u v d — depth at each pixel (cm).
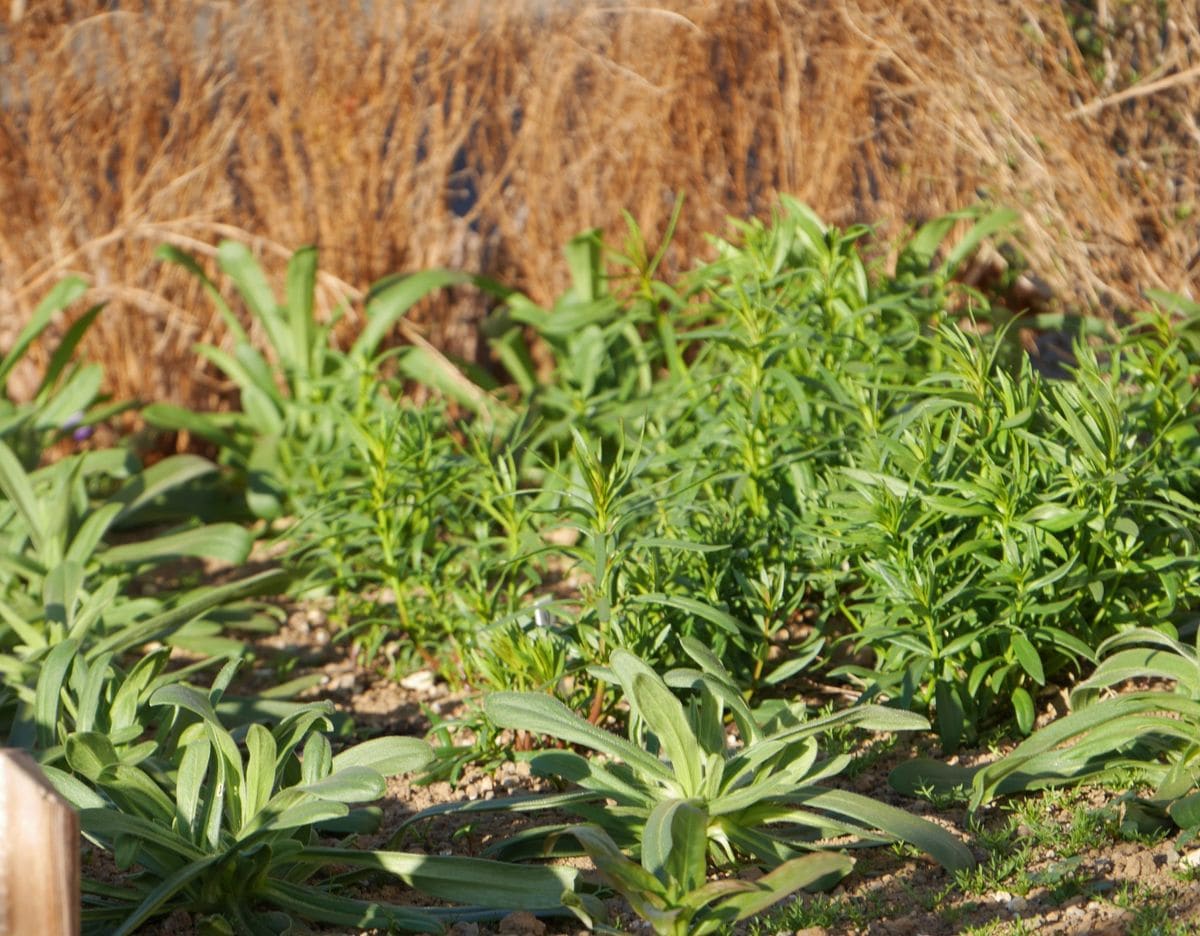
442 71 562
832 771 267
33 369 601
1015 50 477
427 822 301
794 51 534
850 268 436
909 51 496
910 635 307
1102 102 469
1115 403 310
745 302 389
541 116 569
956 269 518
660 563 338
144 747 271
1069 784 286
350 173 578
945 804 283
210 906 251
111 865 279
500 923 252
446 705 371
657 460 357
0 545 426
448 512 397
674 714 257
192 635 405
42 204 578
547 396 520
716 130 556
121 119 568
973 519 328
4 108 561
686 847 233
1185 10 465
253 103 566
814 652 323
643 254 497
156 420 549
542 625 325
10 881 185
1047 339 518
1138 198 480
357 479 460
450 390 553
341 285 586
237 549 430
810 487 363
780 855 260
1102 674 284
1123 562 312
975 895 246
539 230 588
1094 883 244
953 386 386
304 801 242
